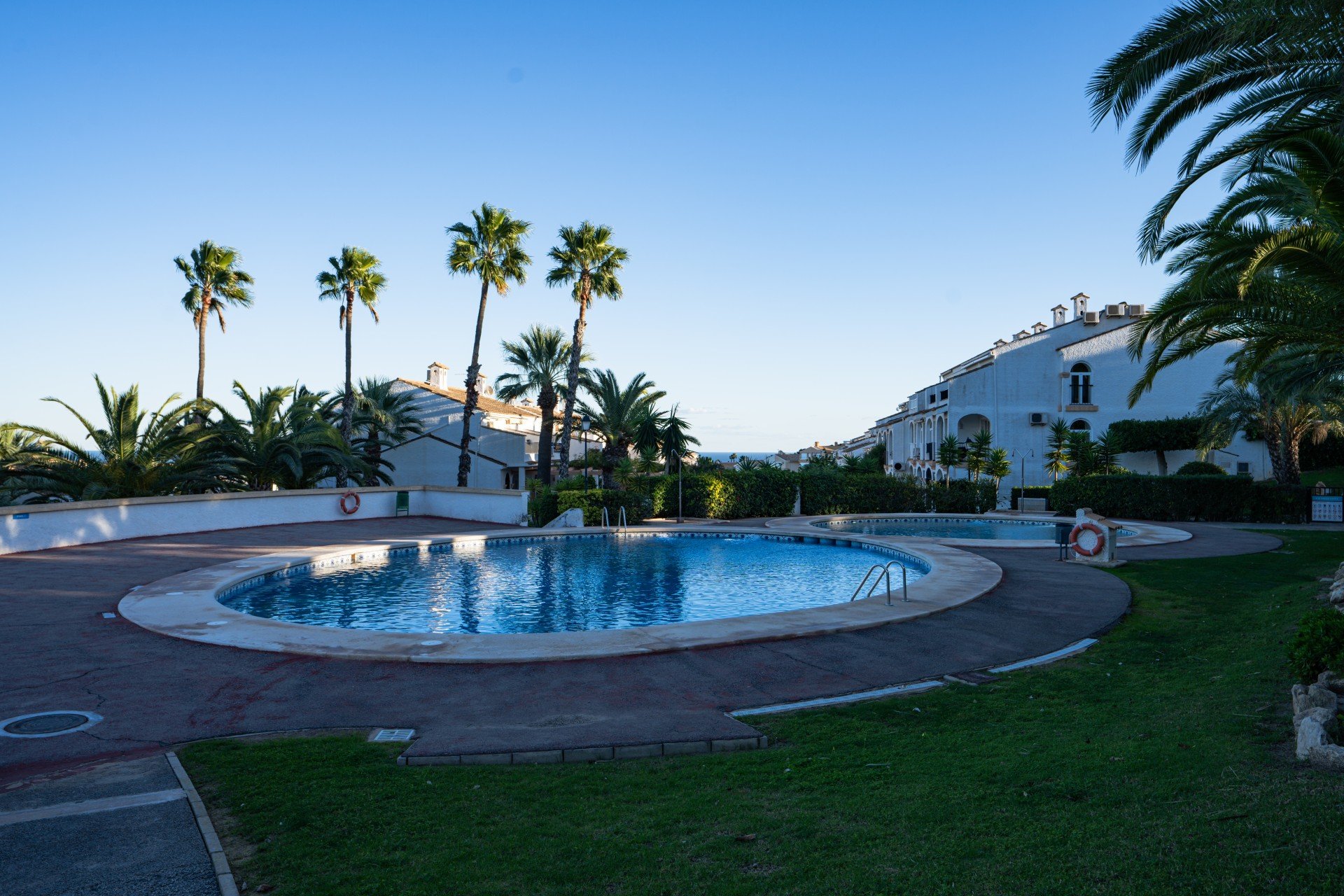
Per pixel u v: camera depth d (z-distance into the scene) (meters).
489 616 14.64
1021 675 9.21
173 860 4.57
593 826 4.95
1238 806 4.14
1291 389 25.80
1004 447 43.78
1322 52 10.80
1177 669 9.00
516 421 52.66
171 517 25.42
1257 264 10.12
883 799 5.12
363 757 6.52
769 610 15.12
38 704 8.27
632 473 42.06
